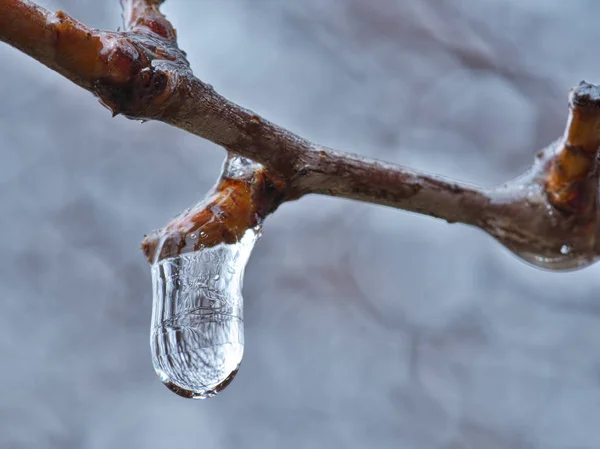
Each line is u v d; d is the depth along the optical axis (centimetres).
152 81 14
